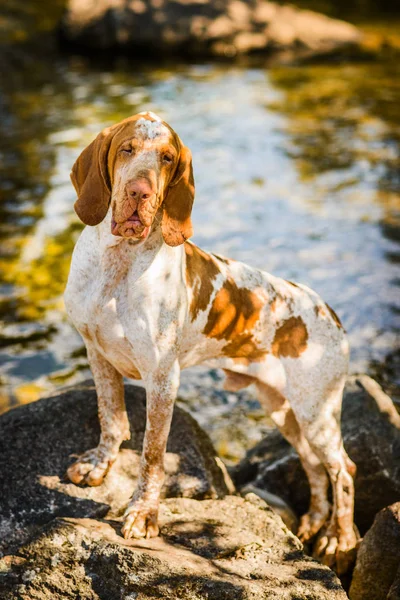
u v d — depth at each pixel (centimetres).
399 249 858
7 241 847
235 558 350
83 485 389
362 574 381
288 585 331
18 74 1487
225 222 914
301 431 431
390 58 1677
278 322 399
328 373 407
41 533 346
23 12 1811
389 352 680
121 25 1648
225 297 380
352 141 1170
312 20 1802
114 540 345
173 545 354
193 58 1680
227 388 425
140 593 321
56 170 1043
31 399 601
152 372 351
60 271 789
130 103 1325
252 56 1709
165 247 346
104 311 345
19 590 329
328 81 1493
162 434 356
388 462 455
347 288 779
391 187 1017
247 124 1236
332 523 422
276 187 1012
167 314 346
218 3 1736
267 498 450
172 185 332
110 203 336
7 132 1177
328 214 939
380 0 2212
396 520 374
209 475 416
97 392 387
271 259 833
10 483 384
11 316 711
